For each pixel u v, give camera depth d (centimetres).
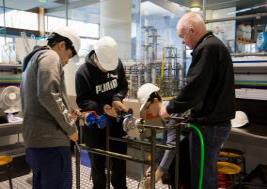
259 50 256
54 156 167
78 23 535
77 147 186
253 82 264
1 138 356
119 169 232
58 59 162
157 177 185
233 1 374
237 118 253
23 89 171
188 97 161
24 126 171
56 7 536
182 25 176
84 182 297
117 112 199
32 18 508
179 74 306
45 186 171
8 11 461
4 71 348
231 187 242
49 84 154
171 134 191
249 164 284
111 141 219
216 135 170
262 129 243
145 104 182
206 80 160
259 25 329
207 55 160
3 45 355
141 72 314
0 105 315
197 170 174
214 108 168
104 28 405
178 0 430
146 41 350
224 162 244
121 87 238
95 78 219
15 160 329
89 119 175
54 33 174
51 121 165
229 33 355
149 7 494
